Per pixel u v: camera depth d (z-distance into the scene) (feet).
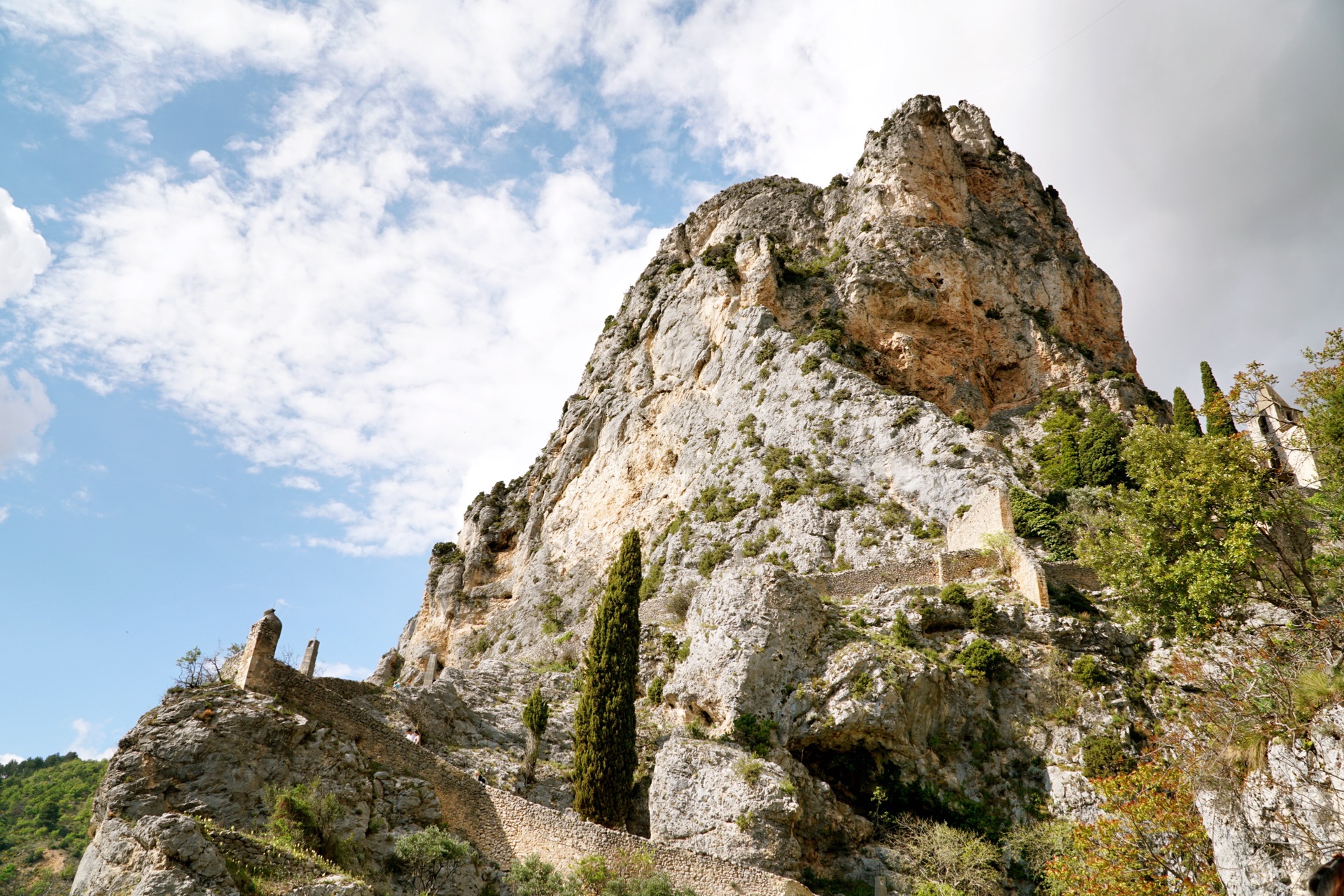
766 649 139.33
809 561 205.36
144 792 93.81
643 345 317.42
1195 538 104.94
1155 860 88.02
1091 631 148.25
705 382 281.74
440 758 114.01
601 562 265.75
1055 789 130.41
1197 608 101.91
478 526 330.95
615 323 369.50
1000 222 331.36
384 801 104.42
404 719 129.59
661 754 126.62
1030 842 121.70
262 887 73.82
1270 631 94.22
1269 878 62.39
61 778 194.90
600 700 126.41
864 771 134.41
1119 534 113.39
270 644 108.68
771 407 255.29
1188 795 86.22
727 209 365.81
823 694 135.33
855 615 157.17
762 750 129.18
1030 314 301.43
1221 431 205.57
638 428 288.10
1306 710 63.98
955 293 292.61
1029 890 118.93
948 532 190.39
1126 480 230.27
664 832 118.83
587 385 343.87
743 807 117.08
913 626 152.56
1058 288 310.86
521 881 100.32
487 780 123.03
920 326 287.89
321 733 104.99
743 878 103.86
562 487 302.86
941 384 275.59
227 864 74.43
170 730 98.22
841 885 118.93
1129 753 130.93
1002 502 177.58
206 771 96.37
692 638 150.00
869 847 124.67
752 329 279.49
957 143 352.08
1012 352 294.05
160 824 74.18
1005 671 143.95
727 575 153.89
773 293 291.17
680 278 321.52
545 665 175.83
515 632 266.98
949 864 118.93
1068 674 142.41
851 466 227.81
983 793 132.26
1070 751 133.90
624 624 132.67
